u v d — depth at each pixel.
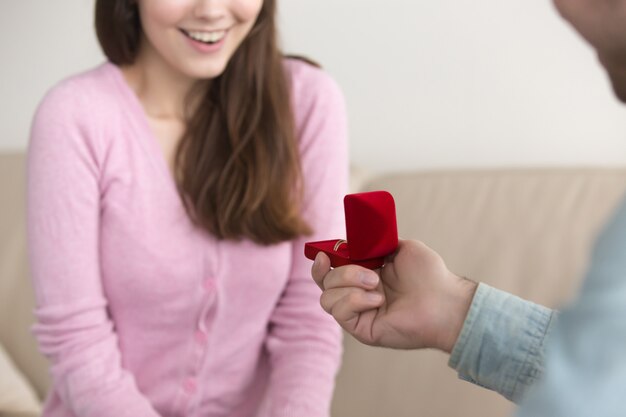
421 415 1.74
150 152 1.39
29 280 1.99
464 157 2.05
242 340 1.43
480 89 2.02
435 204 1.89
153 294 1.38
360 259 0.96
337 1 2.05
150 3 1.33
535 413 0.57
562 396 0.55
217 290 1.39
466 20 1.99
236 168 1.39
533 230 1.80
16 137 2.28
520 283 1.76
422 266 0.96
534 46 1.97
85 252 1.35
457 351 0.94
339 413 1.79
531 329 0.92
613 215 0.60
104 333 1.36
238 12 1.33
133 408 1.33
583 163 2.00
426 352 1.79
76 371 1.34
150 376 1.42
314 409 1.37
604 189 1.83
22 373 1.96
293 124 1.45
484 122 2.03
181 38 1.34
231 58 1.42
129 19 1.41
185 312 1.39
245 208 1.38
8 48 2.23
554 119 1.99
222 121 1.42
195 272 1.39
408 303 0.96
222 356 1.42
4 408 1.79
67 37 2.19
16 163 2.10
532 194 1.85
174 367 1.41
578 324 0.56
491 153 2.04
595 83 1.96
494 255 1.79
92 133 1.36
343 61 2.07
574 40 1.95
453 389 1.74
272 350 1.45
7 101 2.26
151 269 1.37
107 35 1.42
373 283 0.94
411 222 1.88
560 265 1.75
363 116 2.09
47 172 1.35
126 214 1.37
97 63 2.19
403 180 1.95
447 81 2.03
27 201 1.38
